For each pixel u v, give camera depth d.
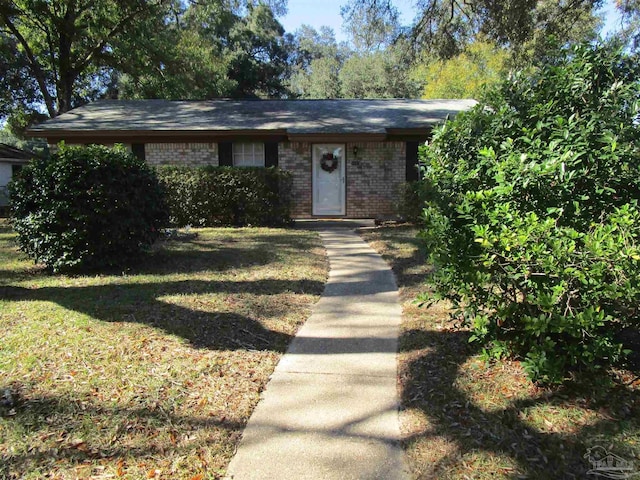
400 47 16.84
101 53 22.64
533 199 3.27
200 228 11.20
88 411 3.02
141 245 7.18
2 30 21.78
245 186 11.44
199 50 24.36
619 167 3.16
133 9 20.33
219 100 16.92
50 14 20.38
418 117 14.03
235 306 5.14
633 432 2.73
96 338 4.19
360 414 3.05
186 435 2.80
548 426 2.82
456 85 29.89
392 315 4.96
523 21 13.70
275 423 2.95
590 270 2.82
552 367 3.04
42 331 4.36
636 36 14.41
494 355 3.45
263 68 40.50
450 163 3.89
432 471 2.47
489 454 2.58
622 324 3.29
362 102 16.61
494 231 3.32
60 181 6.42
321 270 6.90
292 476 2.46
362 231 10.79
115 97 30.91
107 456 2.60
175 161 13.35
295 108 15.51
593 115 3.31
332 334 4.45
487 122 3.84
